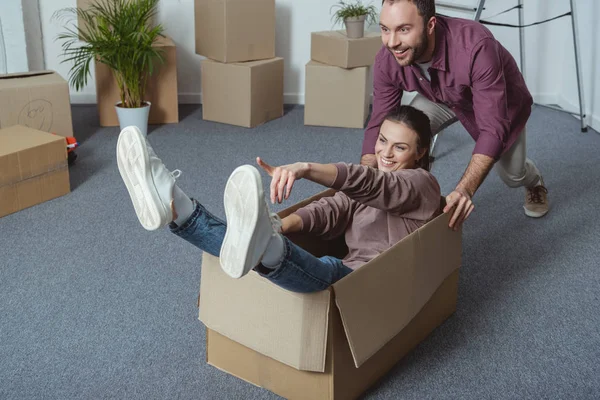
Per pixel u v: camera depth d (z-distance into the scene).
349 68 3.62
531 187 2.60
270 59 3.78
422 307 1.77
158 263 2.25
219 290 1.58
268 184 2.97
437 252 1.74
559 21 4.01
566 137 3.55
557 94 4.17
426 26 1.78
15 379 1.67
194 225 1.42
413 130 1.76
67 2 3.91
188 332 1.88
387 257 1.54
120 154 1.38
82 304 2.00
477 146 1.91
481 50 1.87
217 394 1.63
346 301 1.43
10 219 2.54
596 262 2.31
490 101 1.90
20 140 2.67
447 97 2.06
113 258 2.27
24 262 2.23
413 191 1.64
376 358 1.64
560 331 1.92
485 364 1.76
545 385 1.69
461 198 1.77
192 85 4.16
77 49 3.88
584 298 2.09
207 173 3.05
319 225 1.78
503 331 1.91
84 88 4.07
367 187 1.53
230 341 1.65
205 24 3.68
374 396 1.63
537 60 4.10
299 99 4.19
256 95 3.68
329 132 3.67
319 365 1.45
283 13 4.02
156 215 1.36
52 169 2.69
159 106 3.71
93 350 1.79
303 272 1.38
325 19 4.02
